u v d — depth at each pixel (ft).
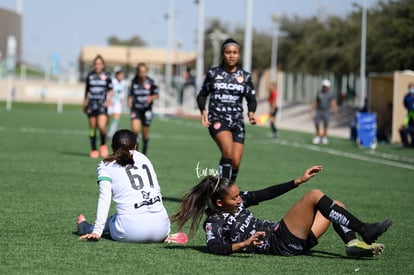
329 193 83.35
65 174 90.63
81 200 70.03
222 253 45.62
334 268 44.60
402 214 69.77
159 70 610.24
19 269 41.75
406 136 168.86
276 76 463.01
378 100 200.13
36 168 95.91
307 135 213.25
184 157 121.39
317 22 436.76
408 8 264.93
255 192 48.14
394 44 257.75
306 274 42.68
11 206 64.90
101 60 112.27
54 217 60.18
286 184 47.98
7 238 50.83
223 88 68.23
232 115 68.49
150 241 50.14
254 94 69.10
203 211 47.34
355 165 121.19
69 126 203.62
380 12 308.19
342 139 197.77
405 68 255.91
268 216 64.64
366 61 276.62
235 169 69.41
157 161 112.37
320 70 351.87
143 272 41.91
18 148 125.49
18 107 345.31
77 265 43.11
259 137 195.00
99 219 49.34
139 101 113.19
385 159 136.05
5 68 447.01
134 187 49.44
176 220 47.52
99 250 47.37
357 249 45.83
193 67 547.08
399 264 46.83
